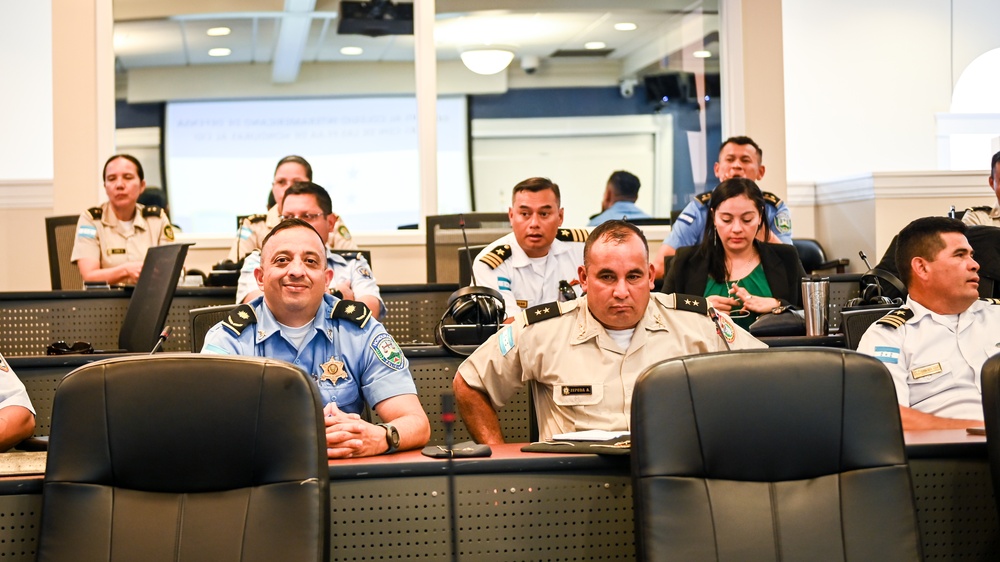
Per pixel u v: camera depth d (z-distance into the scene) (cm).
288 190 376
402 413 231
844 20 716
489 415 249
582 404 239
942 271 266
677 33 664
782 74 594
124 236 470
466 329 287
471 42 678
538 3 666
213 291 376
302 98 901
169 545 165
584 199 696
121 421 168
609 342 243
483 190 690
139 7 752
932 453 199
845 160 720
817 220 684
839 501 170
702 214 432
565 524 196
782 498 171
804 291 309
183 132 884
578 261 371
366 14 757
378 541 193
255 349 237
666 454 170
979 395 264
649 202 686
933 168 726
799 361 174
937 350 267
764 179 595
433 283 400
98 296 376
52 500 167
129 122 872
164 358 171
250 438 168
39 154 659
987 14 726
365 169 902
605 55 684
